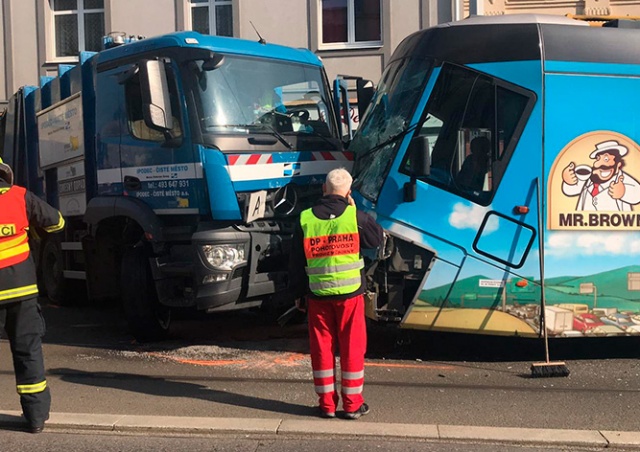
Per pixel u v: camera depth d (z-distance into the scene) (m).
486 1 14.59
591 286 6.71
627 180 6.73
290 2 15.38
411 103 6.92
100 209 8.05
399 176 6.83
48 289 10.67
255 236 7.21
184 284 7.61
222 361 7.15
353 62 15.23
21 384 5.18
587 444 4.89
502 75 6.73
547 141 6.66
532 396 5.96
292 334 8.50
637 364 6.99
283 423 5.25
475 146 6.76
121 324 9.30
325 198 5.41
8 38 16.42
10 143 10.95
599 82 6.73
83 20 16.52
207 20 15.90
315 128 8.03
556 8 14.46
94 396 6.00
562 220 6.68
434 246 6.76
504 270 6.70
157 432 5.19
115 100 8.01
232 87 7.44
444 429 5.11
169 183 7.42
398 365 6.96
